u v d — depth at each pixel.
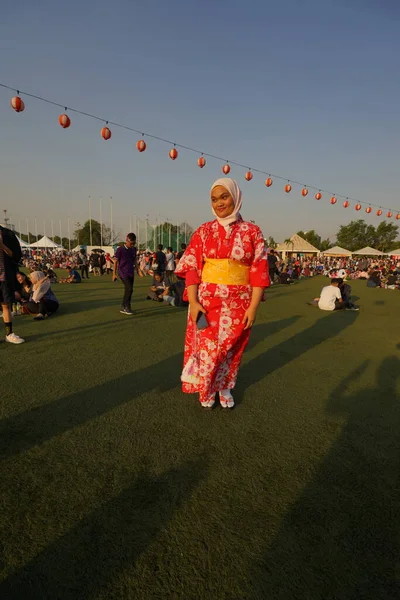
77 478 1.74
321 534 1.43
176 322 5.80
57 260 32.16
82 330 5.08
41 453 1.95
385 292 13.17
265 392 2.91
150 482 1.72
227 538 1.40
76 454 1.94
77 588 1.18
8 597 1.14
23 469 1.80
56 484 1.70
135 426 2.27
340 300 7.96
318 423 2.39
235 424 2.34
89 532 1.41
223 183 2.17
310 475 1.82
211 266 2.30
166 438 2.13
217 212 2.24
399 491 1.71
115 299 8.78
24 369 3.31
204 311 2.31
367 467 1.90
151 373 3.26
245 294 2.34
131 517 1.50
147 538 1.39
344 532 1.44
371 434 2.25
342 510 1.57
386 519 1.52
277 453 2.01
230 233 2.25
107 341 4.44
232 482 1.74
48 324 5.50
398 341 4.98
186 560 1.29
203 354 2.39
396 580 1.23
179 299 7.50
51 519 1.47
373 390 3.02
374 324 6.29
